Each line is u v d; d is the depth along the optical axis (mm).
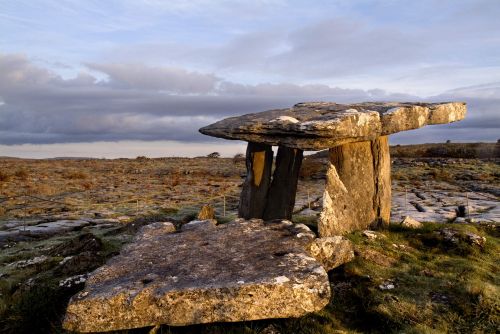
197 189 33062
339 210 12227
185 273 8234
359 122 11734
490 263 10781
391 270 9883
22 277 10602
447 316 8055
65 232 17000
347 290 9008
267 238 10055
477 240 11773
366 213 13078
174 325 7379
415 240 12125
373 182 13336
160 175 46438
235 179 41562
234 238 10156
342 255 10008
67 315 7250
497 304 8320
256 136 12367
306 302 7586
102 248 12344
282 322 7797
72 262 10695
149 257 9203
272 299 7492
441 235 12117
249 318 7422
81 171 49562
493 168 42188
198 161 66875
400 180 35938
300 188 31469
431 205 21766
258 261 8695
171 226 11523
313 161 49219
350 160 12852
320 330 7629
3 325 8219
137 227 15414
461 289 8883
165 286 7656
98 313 7234
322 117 11812
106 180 40562
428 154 61719
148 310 7316
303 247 9523
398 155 62250
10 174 41156
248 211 14336
